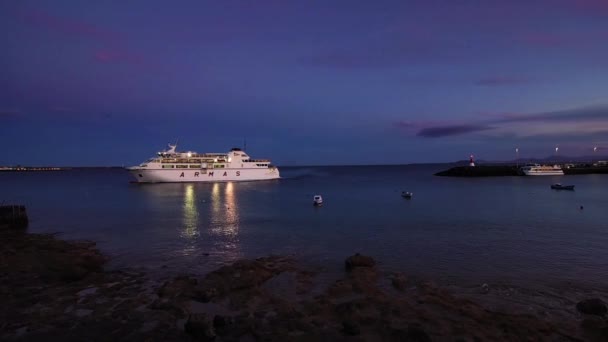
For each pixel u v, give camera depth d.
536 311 17.58
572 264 25.59
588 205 58.81
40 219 48.00
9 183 142.75
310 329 14.98
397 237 35.00
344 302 18.12
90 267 25.44
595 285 21.39
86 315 16.75
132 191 92.38
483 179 136.38
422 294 19.47
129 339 14.37
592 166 167.12
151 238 35.47
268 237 35.59
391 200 70.00
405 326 15.07
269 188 103.38
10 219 41.94
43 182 149.88
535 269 24.45
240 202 67.06
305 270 24.42
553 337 14.72
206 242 33.59
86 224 43.84
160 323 15.75
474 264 25.69
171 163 116.12
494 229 38.72
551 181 121.06
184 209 57.09
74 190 99.69
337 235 36.31
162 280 22.53
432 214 50.44
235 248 31.23
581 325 15.78
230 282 20.94
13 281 21.50
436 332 14.55
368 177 183.25
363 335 14.39
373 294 19.03
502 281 22.08
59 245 30.98
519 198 70.44
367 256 25.70
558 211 52.38
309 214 51.44
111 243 33.47
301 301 18.72
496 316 16.34
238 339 14.39
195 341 14.25
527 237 34.50
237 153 126.88
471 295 19.77
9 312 17.03
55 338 14.50
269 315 16.66
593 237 34.41
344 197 76.88
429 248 30.41
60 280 22.08
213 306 17.95
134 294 19.83
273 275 23.11
